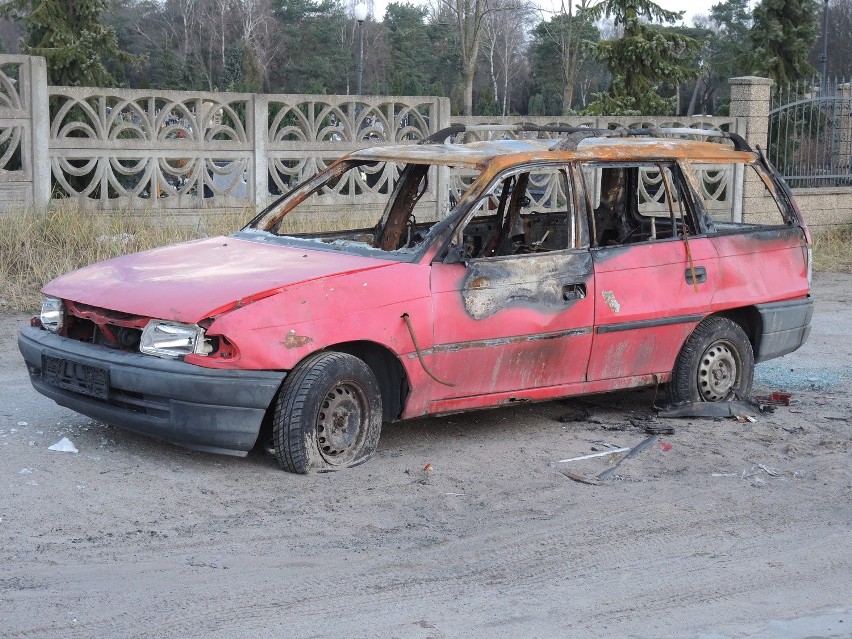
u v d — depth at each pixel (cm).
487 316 627
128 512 515
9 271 1086
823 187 1853
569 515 541
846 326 1155
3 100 1126
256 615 412
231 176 1327
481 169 648
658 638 406
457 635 403
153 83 4078
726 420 742
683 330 728
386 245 771
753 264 761
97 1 1598
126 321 565
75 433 638
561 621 419
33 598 417
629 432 709
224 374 541
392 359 606
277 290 559
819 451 673
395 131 1408
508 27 4738
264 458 604
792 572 478
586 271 671
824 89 1881
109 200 1206
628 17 1952
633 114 1942
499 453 649
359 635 399
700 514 549
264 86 4431
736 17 5872
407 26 5203
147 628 397
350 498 550
